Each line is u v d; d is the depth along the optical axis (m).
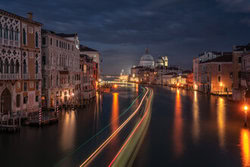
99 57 93.19
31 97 34.12
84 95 55.88
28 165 16.44
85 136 23.84
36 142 21.58
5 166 16.23
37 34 35.59
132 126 28.70
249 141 22.91
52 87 40.66
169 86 146.75
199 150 20.28
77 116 35.34
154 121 32.72
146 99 65.12
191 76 109.38
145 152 19.73
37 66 35.78
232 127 28.77
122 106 49.09
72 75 50.31
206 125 29.92
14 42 30.47
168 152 19.75
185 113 39.69
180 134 25.45
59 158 17.69
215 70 74.56
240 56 58.50
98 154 18.44
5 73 29.02
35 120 27.98
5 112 29.03
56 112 35.69
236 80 58.91
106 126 28.58
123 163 16.56
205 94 77.75
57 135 24.09
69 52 48.47
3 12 28.33
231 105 49.38
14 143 21.22
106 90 101.00
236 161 17.91
